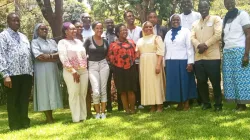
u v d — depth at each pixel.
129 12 7.04
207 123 4.98
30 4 16.14
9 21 5.45
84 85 5.93
